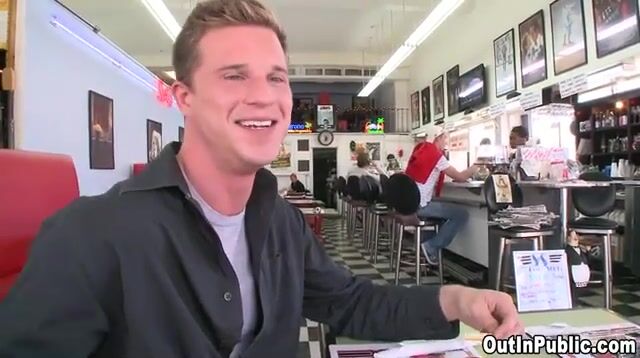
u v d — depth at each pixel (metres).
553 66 6.14
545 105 5.37
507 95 7.10
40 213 1.52
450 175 4.16
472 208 4.21
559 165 3.16
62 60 2.90
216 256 0.68
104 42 3.74
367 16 9.23
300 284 0.84
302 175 12.59
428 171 4.11
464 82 8.95
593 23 5.32
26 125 2.38
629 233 4.15
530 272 1.66
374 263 5.20
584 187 3.10
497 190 3.09
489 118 7.77
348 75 12.69
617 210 4.59
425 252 4.16
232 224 0.74
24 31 2.37
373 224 5.50
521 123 6.67
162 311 0.62
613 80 5.14
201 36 0.68
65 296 0.56
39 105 2.56
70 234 0.59
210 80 0.67
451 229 4.08
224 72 0.67
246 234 0.76
